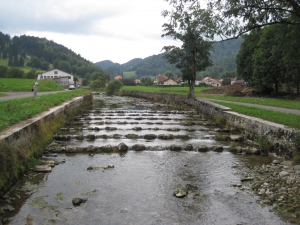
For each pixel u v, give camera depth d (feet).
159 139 52.60
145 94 190.08
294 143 36.68
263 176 32.63
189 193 27.78
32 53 604.49
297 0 40.24
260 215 23.35
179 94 138.62
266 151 43.55
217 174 33.47
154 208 24.57
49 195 26.91
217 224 21.98
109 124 69.67
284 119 45.96
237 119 59.00
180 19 56.54
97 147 43.83
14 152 29.68
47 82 174.60
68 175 32.55
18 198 26.12
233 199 26.43
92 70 593.42
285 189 28.09
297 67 101.81
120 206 24.86
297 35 44.21
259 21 42.75
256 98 116.26
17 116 41.96
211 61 120.98
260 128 46.98
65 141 50.01
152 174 33.27
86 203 25.35
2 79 172.35
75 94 122.62
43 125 45.80
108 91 250.37
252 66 138.41
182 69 121.60
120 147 43.86
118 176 32.42
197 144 48.96
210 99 109.81
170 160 39.24
